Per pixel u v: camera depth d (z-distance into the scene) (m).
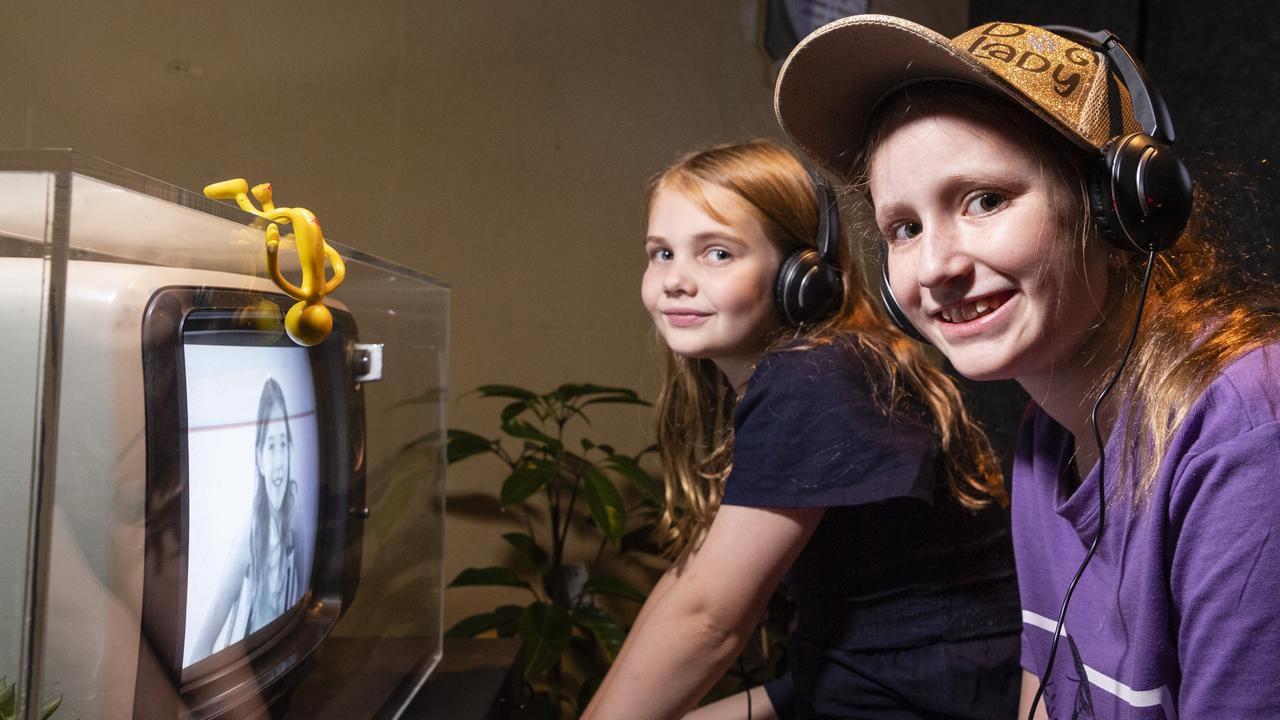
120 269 0.42
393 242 1.67
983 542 0.96
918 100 0.54
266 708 0.62
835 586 0.94
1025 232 0.52
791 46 2.25
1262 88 1.69
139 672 0.45
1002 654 0.93
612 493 1.60
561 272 1.90
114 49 1.36
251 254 0.55
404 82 1.68
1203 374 0.51
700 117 2.11
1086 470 0.65
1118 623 0.60
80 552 0.40
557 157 1.89
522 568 1.87
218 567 0.53
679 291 1.01
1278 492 0.46
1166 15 1.86
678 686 0.87
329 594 0.71
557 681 1.79
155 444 0.45
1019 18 2.13
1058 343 0.55
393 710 0.83
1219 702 0.49
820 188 0.95
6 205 0.37
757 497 0.86
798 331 0.98
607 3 1.95
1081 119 0.52
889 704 0.92
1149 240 0.51
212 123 1.46
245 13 1.49
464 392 1.78
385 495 0.81
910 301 0.59
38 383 0.37
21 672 0.37
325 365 0.68
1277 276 1.15
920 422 0.91
